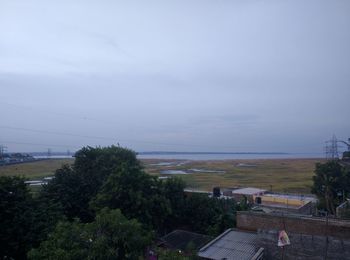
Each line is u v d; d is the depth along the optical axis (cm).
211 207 4509
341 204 4853
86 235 1870
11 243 2680
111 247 1842
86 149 4828
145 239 2077
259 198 5703
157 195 3772
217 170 16838
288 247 2530
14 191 3036
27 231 2820
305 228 2503
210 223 4294
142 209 3472
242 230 2991
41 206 3198
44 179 8412
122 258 1911
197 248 3275
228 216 3956
